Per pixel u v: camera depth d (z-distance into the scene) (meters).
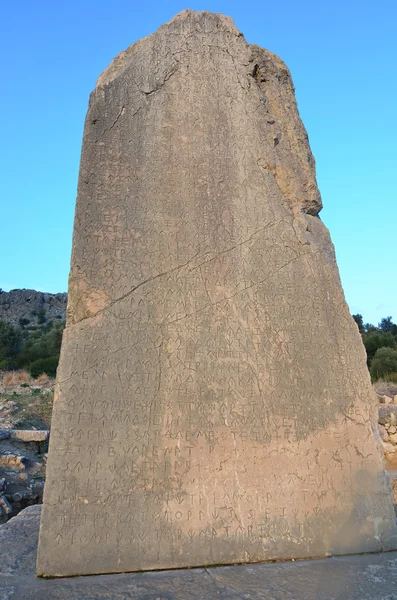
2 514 6.74
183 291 3.50
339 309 3.80
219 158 3.93
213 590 2.48
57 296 70.94
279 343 3.56
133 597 2.39
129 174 3.68
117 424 3.09
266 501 3.13
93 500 2.91
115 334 3.28
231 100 4.14
